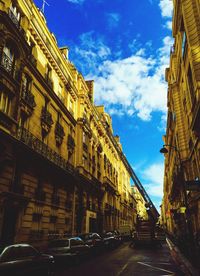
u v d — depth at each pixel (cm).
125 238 4044
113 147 5538
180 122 2523
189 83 1933
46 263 970
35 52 2234
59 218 2320
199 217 1906
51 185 2217
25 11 2072
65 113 2788
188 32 1625
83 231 2966
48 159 2016
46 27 2422
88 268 1309
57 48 2667
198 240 1656
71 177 2595
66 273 1154
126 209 6594
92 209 3438
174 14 2116
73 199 2728
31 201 1848
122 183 6334
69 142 2808
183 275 1090
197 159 1925
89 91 4166
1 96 1639
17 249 860
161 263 1491
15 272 791
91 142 3809
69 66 3198
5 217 1595
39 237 1902
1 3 1712
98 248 2077
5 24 1686
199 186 1397
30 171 1873
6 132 1527
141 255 1969
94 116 4066
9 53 1780
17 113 1748
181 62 2198
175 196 4309
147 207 4600
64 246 1411
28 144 1853
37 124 2111
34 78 2117
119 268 1304
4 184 1563
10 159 1614
